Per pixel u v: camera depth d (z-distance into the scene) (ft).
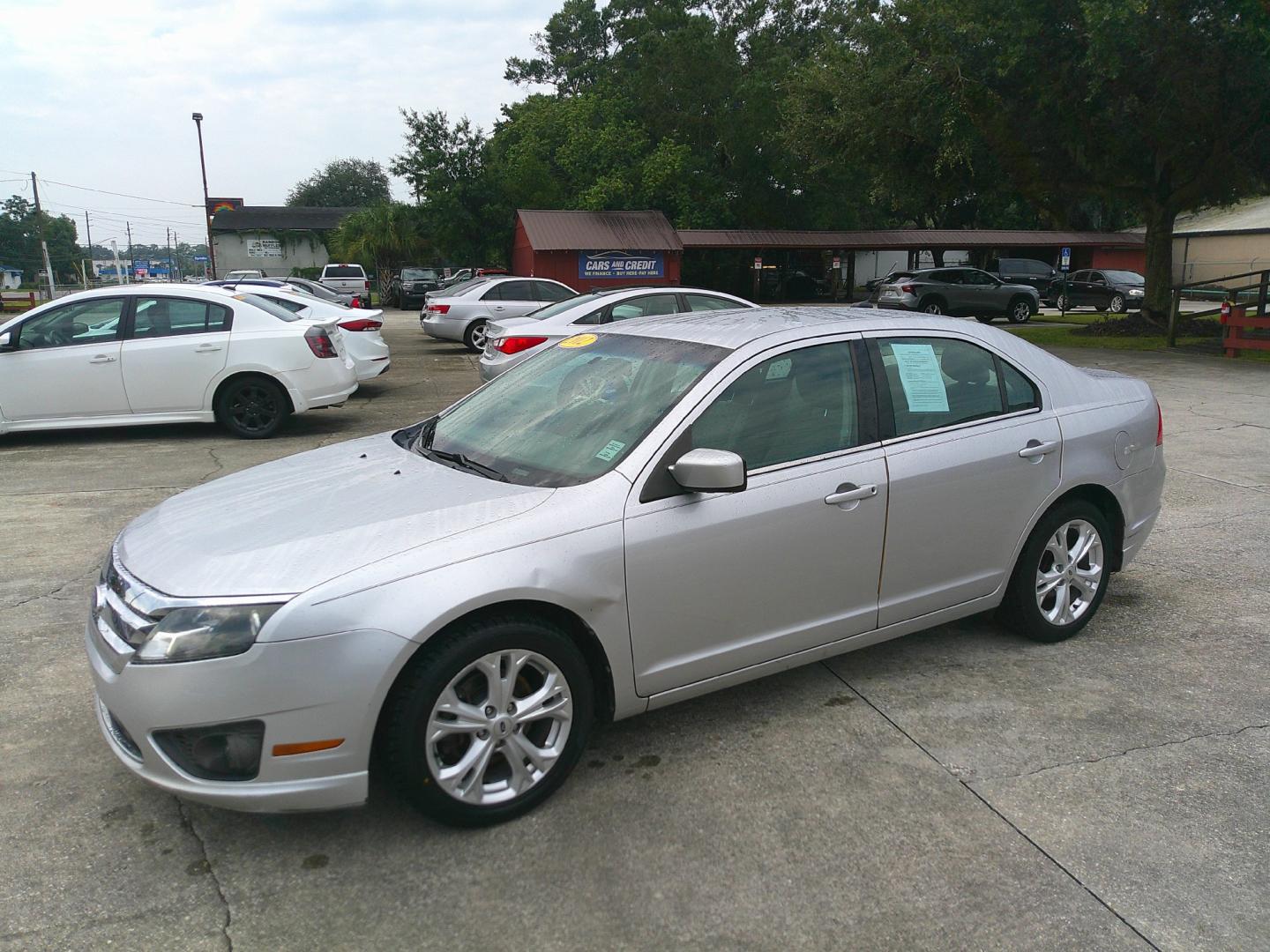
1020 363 13.60
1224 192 62.18
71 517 20.61
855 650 13.06
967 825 9.52
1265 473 24.62
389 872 8.82
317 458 12.44
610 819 9.66
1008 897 8.45
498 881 8.71
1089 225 145.59
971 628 14.70
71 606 15.39
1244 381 43.09
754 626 11.03
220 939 7.96
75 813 9.72
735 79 125.90
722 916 8.23
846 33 67.92
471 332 59.72
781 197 127.95
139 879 8.71
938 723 11.62
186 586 8.75
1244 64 50.52
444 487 10.52
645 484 10.21
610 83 140.67
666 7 131.13
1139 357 53.36
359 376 39.27
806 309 13.87
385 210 136.87
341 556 8.98
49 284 179.22
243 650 8.34
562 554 9.53
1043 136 58.90
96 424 28.91
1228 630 14.51
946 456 12.23
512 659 9.37
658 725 11.61
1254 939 7.91
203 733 8.45
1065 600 13.97
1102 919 8.16
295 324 30.86
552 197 124.16
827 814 9.73
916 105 58.03
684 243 114.01
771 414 11.24
